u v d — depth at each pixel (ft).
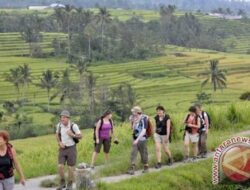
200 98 445.37
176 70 589.32
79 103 388.16
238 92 487.61
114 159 75.72
